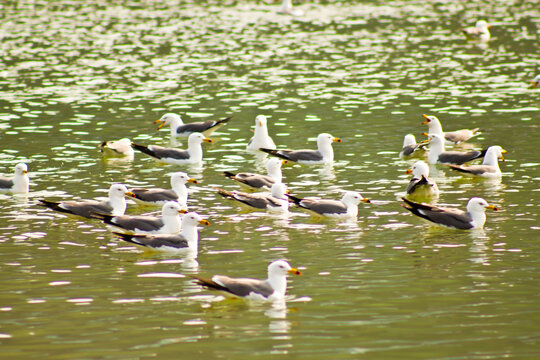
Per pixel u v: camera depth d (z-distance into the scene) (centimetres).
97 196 2153
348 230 1878
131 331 1309
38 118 3138
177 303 1433
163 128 3044
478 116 3136
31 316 1369
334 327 1322
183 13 6350
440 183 2308
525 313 1364
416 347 1242
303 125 3047
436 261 1647
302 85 3772
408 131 2928
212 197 2175
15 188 2194
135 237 1716
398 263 1639
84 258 1680
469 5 6706
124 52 4659
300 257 1684
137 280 1548
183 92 3644
